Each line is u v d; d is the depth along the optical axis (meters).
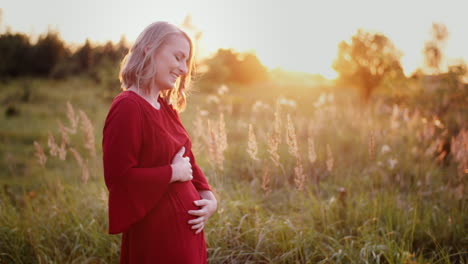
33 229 3.03
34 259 2.82
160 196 1.53
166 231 1.59
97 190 3.81
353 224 3.31
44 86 22.17
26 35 29.23
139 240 1.59
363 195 3.77
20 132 9.63
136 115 1.49
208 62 23.19
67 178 4.88
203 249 1.80
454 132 5.41
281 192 4.08
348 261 2.67
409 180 4.09
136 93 1.59
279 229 2.95
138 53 1.61
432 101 6.45
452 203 3.46
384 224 3.16
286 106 6.29
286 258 2.70
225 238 2.91
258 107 6.82
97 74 21.34
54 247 2.82
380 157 4.98
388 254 2.60
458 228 3.00
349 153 5.38
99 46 26.27
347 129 6.32
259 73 34.53
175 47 1.62
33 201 3.81
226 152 5.65
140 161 1.56
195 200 1.73
